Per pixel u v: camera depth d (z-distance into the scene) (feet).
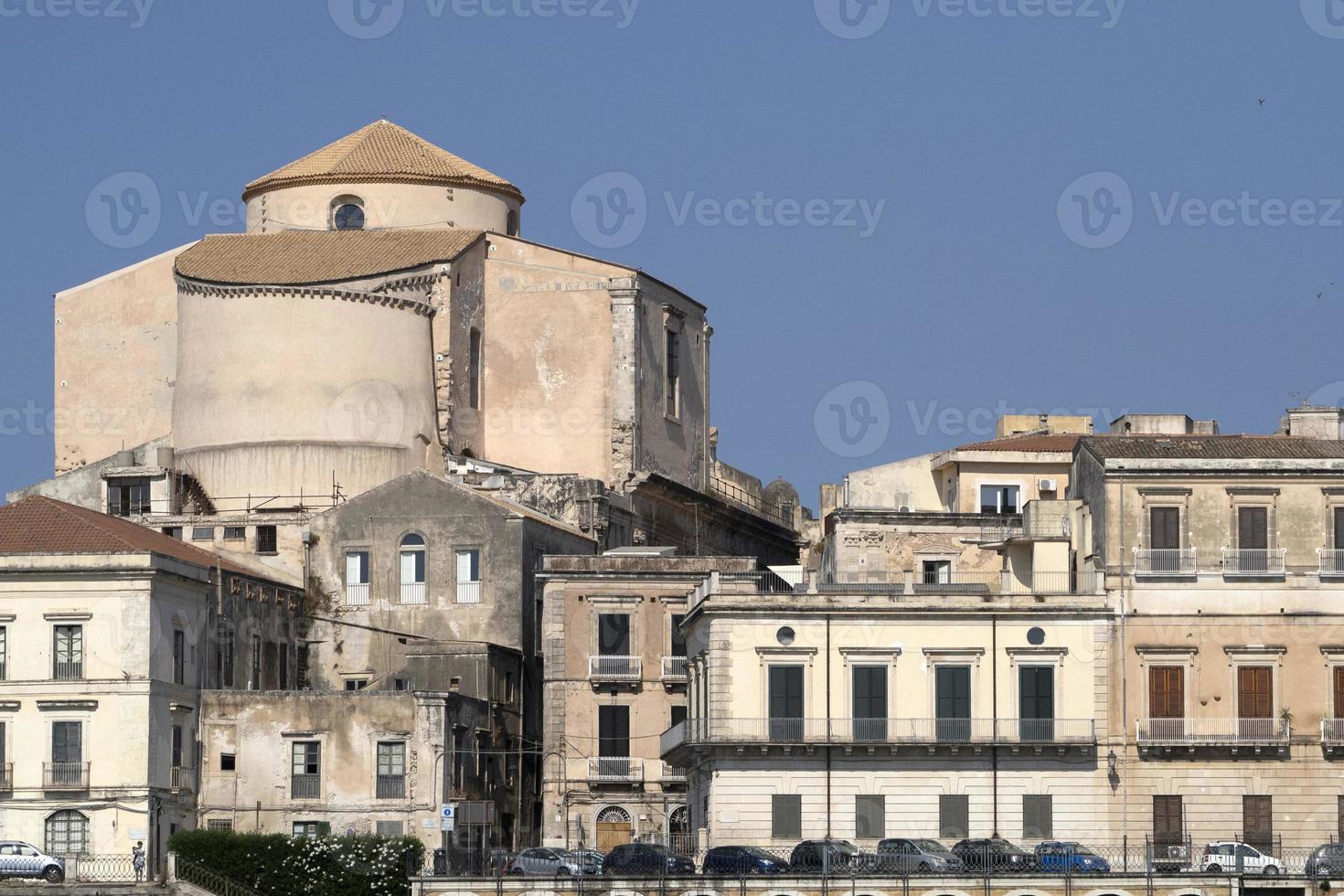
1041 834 616.80
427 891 576.20
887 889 567.59
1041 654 621.72
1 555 640.17
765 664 620.49
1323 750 620.08
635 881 570.46
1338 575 626.23
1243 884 572.92
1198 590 625.41
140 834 628.28
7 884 596.29
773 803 616.39
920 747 616.39
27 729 636.48
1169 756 619.26
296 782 651.66
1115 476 629.10
